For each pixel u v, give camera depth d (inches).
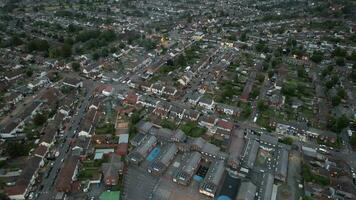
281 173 6894.7
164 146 7746.1
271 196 6412.4
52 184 6446.9
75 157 6978.4
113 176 6456.7
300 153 7839.6
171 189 6496.1
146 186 6530.5
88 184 6427.2
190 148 7578.7
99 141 7711.6
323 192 6496.1
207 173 6791.3
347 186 6584.6
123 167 6830.7
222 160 7234.3
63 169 6752.0
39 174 6683.1
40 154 6963.6
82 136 7785.4
